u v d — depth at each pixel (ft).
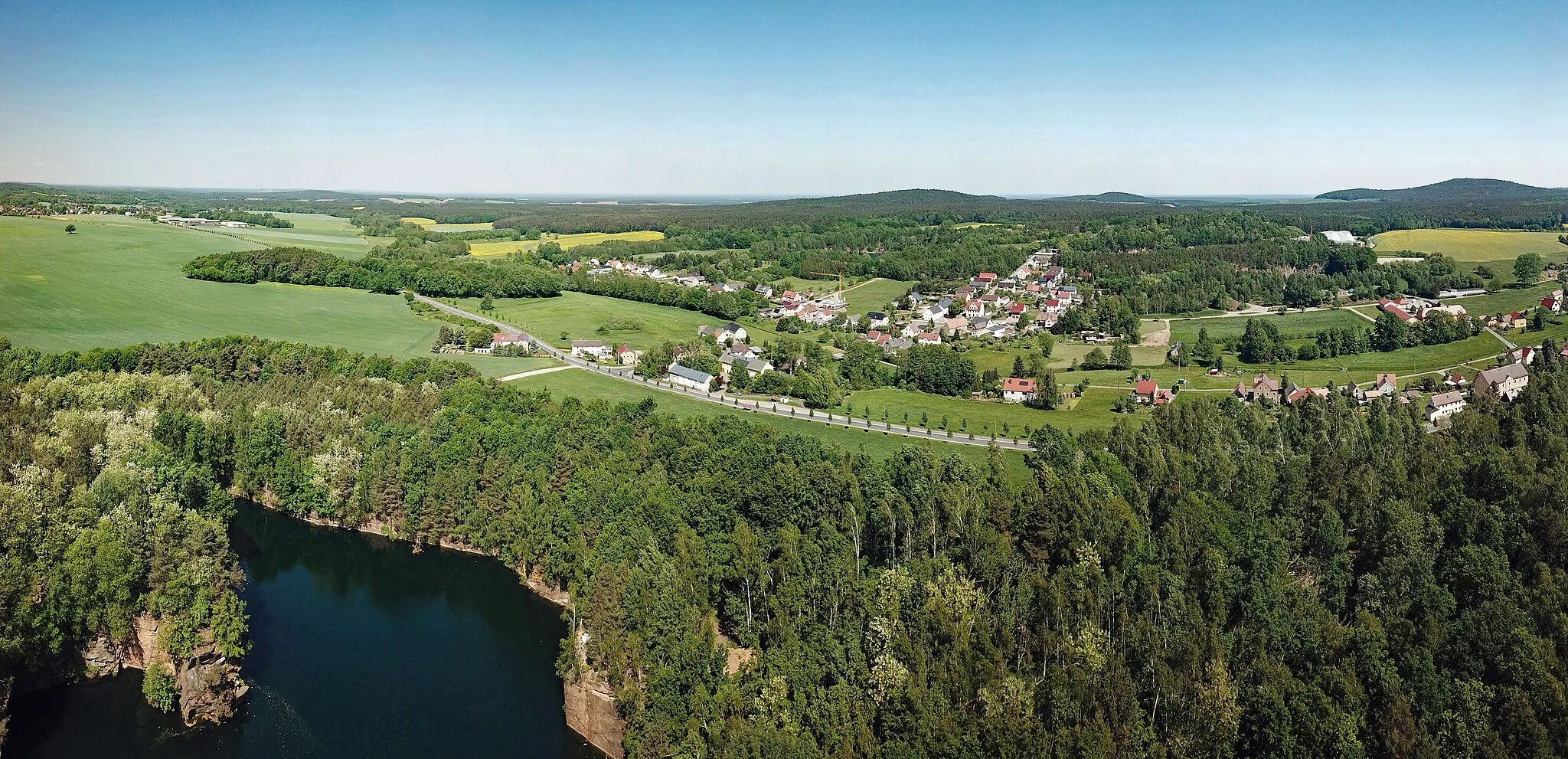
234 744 297.33
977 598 307.78
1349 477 383.24
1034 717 260.42
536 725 312.91
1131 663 279.28
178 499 367.66
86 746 293.02
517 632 371.15
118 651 326.24
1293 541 350.64
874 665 279.28
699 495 371.35
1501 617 279.90
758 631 316.19
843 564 322.34
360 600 393.91
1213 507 356.59
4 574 301.02
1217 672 261.65
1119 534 326.65
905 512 350.43
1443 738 252.83
